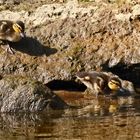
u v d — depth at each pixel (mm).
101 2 18719
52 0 19312
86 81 16703
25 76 16578
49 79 17016
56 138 11711
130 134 11820
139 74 17328
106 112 14055
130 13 18078
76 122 13047
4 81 14898
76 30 18141
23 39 18047
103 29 17984
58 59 17422
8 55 17656
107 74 16812
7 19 18875
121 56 17188
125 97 16203
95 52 17438
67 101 15711
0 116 14164
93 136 11758
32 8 19078
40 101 14562
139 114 13711
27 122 13336
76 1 18922
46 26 18422
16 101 14602
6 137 11969
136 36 17609
